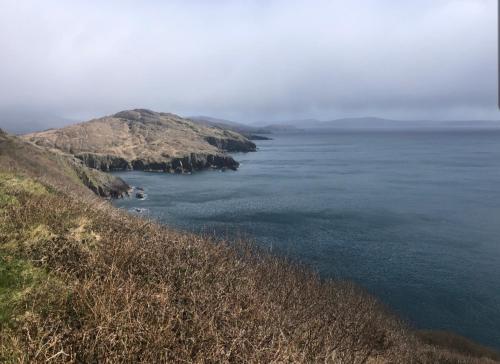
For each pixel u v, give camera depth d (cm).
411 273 3284
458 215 5278
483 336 2488
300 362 778
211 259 1188
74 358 597
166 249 1118
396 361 1312
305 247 3819
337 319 1254
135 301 771
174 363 659
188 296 888
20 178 1556
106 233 1091
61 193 1611
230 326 811
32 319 651
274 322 916
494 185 7838
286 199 6206
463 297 2917
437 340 2197
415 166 11375
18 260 837
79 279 825
